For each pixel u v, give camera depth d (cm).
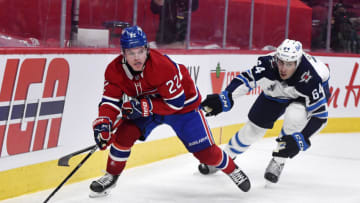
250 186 660
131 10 862
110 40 822
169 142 891
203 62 964
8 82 586
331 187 736
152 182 717
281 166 713
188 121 607
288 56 636
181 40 968
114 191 658
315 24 1264
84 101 703
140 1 874
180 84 566
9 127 596
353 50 1294
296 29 1241
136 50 514
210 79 990
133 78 551
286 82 679
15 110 600
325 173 827
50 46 723
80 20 775
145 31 897
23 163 620
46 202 564
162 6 914
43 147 646
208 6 1024
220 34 1067
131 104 566
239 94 700
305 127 673
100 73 724
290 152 654
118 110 577
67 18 743
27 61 607
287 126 702
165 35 934
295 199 662
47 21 716
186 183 720
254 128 755
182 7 956
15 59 591
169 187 695
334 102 1242
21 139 613
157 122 609
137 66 525
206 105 652
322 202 653
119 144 600
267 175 707
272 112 737
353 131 1284
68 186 676
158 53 560
